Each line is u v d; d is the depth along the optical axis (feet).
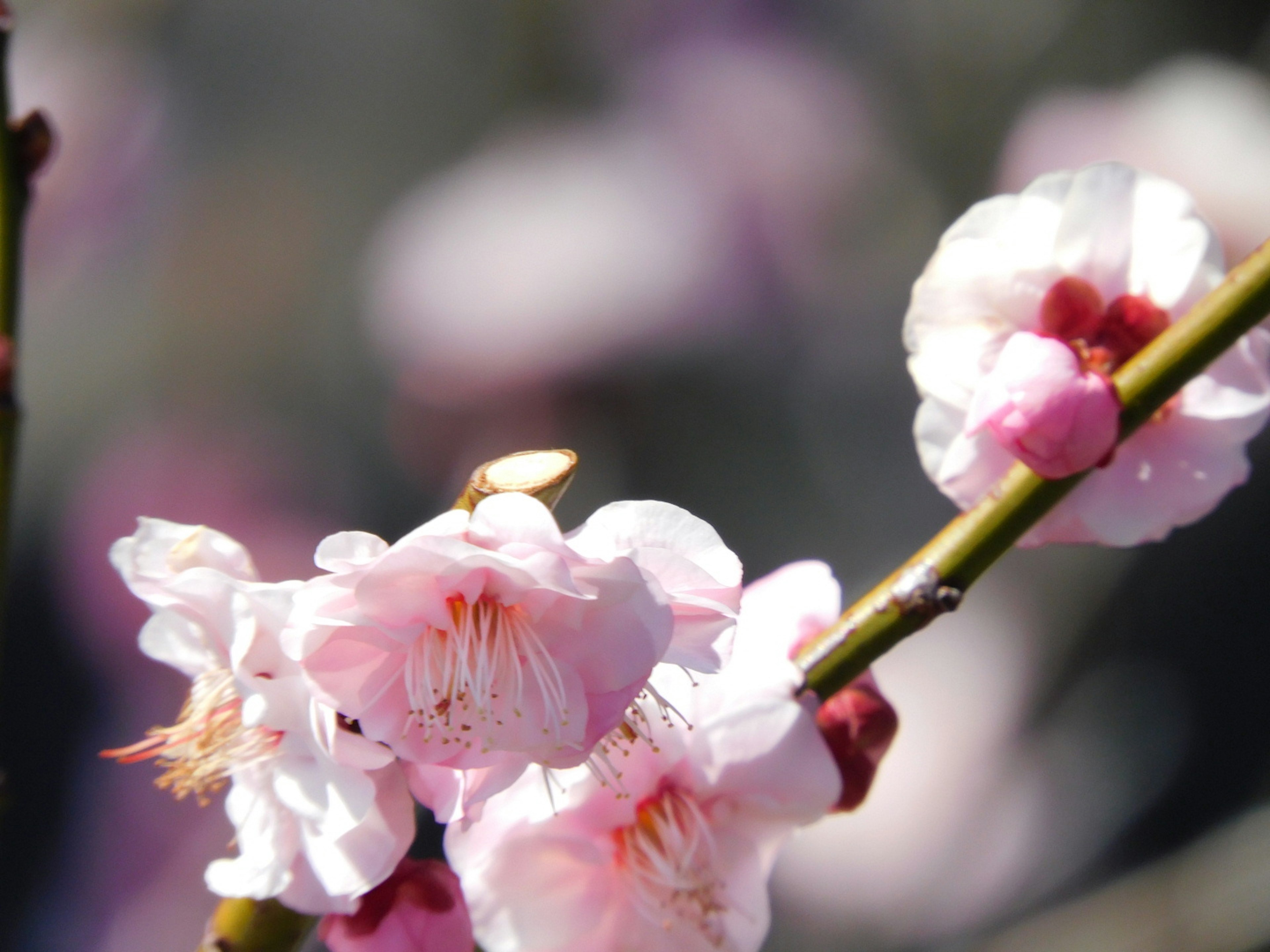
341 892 0.89
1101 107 2.17
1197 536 2.15
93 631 2.20
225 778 0.93
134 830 2.13
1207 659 2.09
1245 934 1.54
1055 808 2.02
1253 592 2.11
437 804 0.89
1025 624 2.15
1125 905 1.63
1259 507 2.13
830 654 0.93
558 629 0.88
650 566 0.87
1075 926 1.64
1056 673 2.11
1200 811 2.00
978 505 0.93
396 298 2.10
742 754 0.93
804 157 2.17
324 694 0.87
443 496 2.11
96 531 2.20
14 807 2.11
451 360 2.04
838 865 1.98
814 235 2.16
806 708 0.93
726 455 2.16
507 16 2.21
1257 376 0.94
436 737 0.87
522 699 0.87
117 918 2.08
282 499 2.18
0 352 0.98
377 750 0.88
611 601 0.87
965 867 1.96
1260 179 1.93
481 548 0.87
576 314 2.00
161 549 0.90
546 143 2.15
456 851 0.92
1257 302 0.91
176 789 0.92
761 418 2.17
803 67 2.21
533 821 0.92
